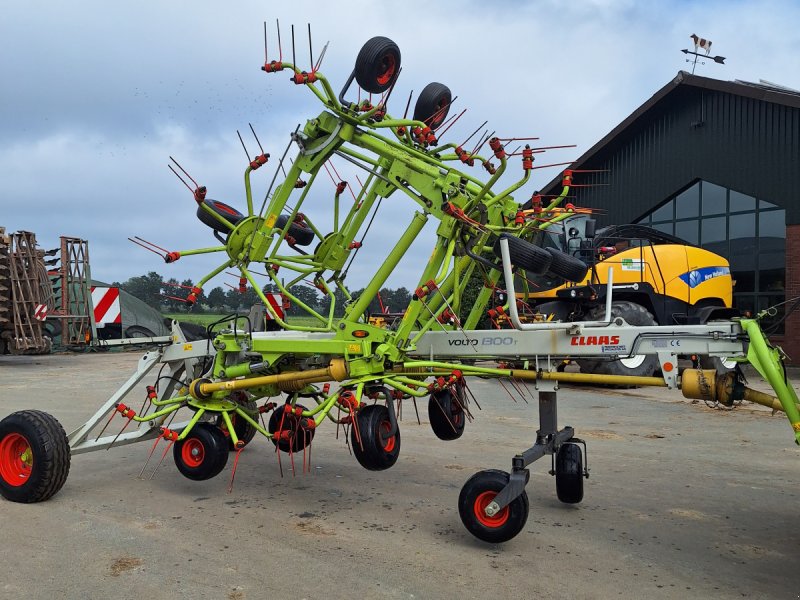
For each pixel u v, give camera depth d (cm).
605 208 1788
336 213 557
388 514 461
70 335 1524
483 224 466
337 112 479
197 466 482
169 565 367
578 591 338
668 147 1678
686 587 344
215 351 522
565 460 473
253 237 508
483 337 456
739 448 673
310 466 596
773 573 363
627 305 1045
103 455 635
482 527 391
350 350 452
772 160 1498
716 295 1184
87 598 325
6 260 1462
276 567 366
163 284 514
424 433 748
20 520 440
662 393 1070
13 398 995
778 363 346
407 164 469
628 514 462
